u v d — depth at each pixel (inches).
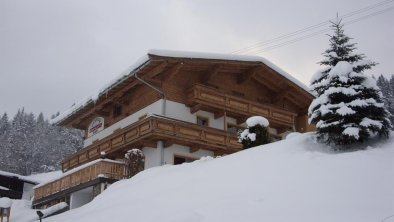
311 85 479.8
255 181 359.3
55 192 917.2
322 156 383.6
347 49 474.0
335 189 301.6
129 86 941.2
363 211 255.6
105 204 484.1
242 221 276.1
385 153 361.7
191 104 919.0
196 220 295.4
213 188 373.4
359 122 427.2
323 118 447.2
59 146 2965.1
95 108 1079.6
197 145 882.1
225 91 1000.2
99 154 992.2
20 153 2785.4
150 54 804.0
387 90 2340.1
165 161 851.4
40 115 3408.0
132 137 865.5
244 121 997.8
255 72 1013.8
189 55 858.1
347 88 440.1
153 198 401.1
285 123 1059.9
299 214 268.1
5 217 848.3
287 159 397.1
